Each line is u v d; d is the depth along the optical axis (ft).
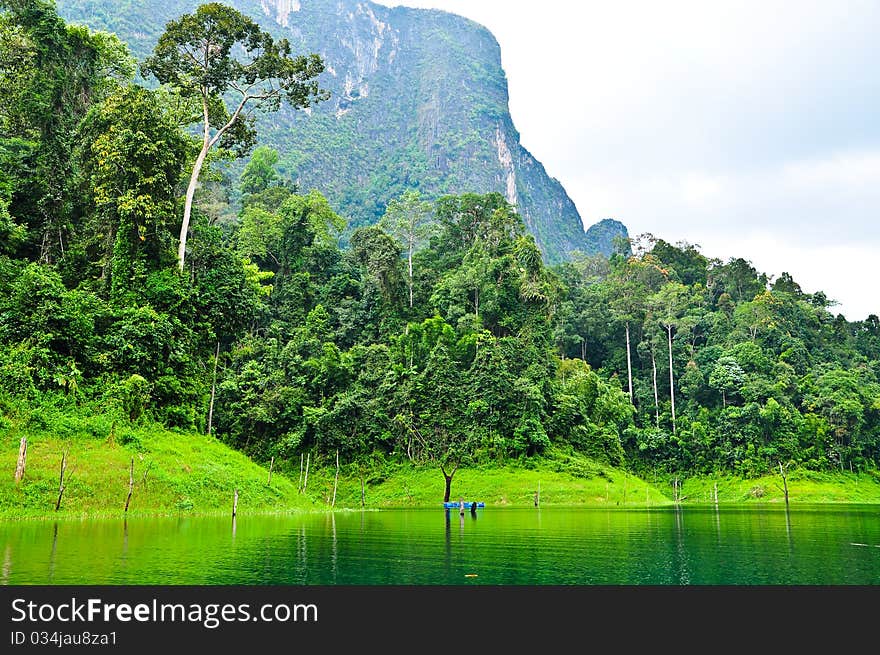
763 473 306.14
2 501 103.76
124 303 161.27
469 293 315.78
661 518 156.66
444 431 253.24
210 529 100.17
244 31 184.24
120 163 164.96
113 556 68.80
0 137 175.94
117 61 199.93
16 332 139.64
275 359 266.16
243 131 197.57
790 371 356.59
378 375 264.93
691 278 505.25
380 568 66.90
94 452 127.75
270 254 342.64
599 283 482.28
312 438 245.65
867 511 200.13
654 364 370.73
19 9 176.86
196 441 159.43
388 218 381.19
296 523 120.57
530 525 128.26
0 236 157.99
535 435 251.39
